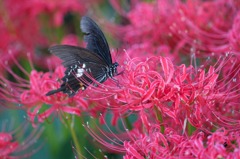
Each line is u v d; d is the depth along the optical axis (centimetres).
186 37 105
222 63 90
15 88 99
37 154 113
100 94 93
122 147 91
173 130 88
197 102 88
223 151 81
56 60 110
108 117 107
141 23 113
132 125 101
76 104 96
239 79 93
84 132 101
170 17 110
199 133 86
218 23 109
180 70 89
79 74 89
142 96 87
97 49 91
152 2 117
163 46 106
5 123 112
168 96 87
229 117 92
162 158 84
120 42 118
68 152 111
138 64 89
